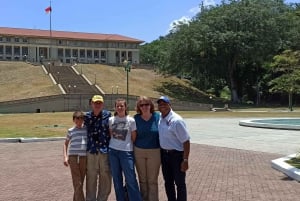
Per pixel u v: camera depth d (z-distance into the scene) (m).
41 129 31.02
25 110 68.75
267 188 10.96
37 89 83.25
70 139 8.70
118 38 148.00
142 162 8.23
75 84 87.62
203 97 94.31
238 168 14.38
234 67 89.06
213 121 42.34
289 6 94.75
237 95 95.12
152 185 8.30
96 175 8.59
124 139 8.20
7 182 12.17
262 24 82.25
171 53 87.81
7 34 132.38
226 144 22.41
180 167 8.12
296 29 86.19
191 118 48.47
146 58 162.25
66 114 56.41
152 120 8.23
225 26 84.19
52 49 139.38
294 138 24.78
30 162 16.08
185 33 85.56
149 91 91.81
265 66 83.31
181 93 94.69
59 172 13.79
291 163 14.05
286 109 74.25
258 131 29.88
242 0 87.19
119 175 8.27
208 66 87.00
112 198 9.88
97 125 8.50
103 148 8.47
